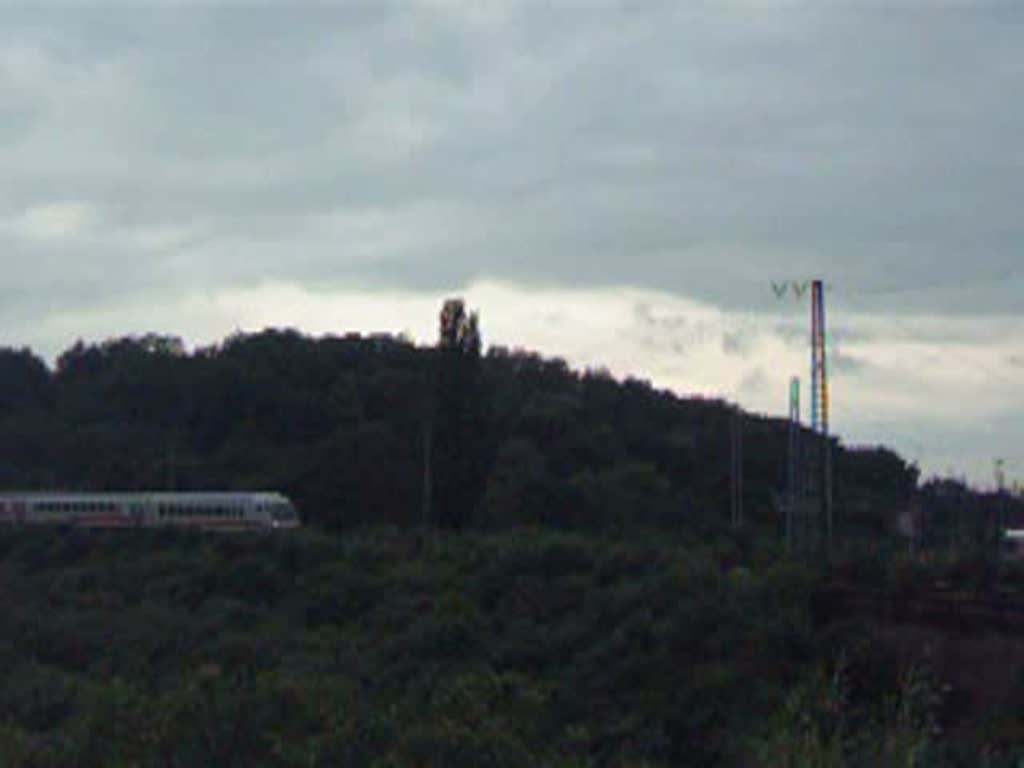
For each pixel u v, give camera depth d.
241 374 140.25
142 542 91.19
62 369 162.25
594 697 54.47
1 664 51.34
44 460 136.00
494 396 126.25
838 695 14.52
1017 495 117.12
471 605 69.19
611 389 145.25
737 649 53.91
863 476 128.38
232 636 69.06
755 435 130.38
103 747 18.05
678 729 48.91
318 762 16.83
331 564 80.69
